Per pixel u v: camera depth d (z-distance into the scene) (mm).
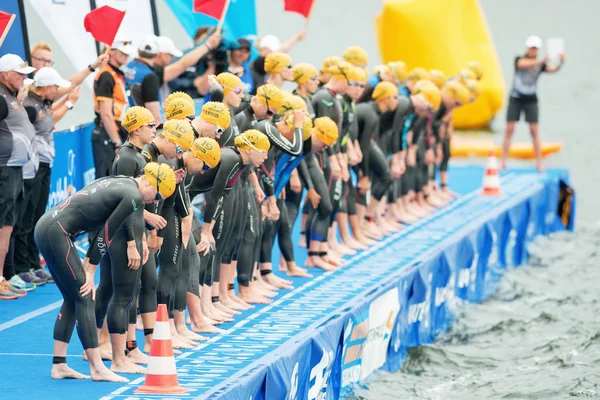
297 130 30672
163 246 25000
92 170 42375
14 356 24375
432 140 50062
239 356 24156
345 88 35844
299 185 35094
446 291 38031
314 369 25172
